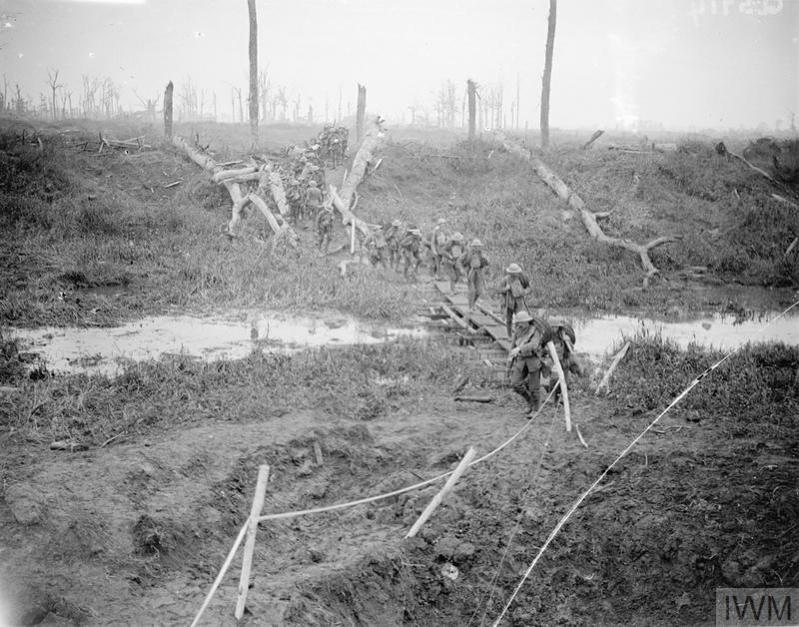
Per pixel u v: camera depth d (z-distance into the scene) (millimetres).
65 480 6984
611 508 7309
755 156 28094
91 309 14492
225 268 17766
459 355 12031
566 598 6680
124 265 17641
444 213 24688
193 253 18859
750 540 6855
